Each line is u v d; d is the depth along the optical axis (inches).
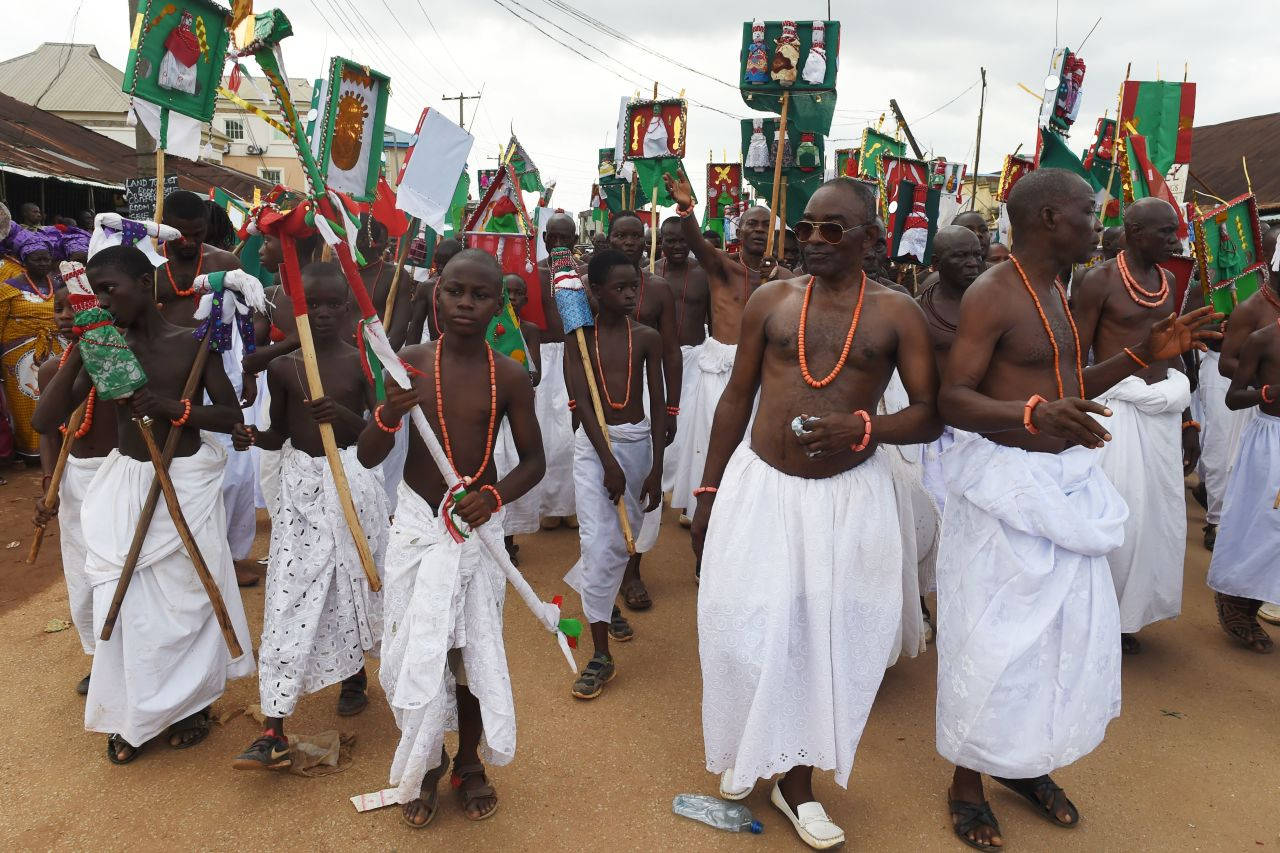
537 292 190.7
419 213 163.0
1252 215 193.9
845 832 124.2
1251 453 187.3
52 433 156.9
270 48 104.3
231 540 210.1
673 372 198.4
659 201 280.8
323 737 142.0
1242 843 123.7
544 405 250.2
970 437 123.3
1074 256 117.8
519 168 284.2
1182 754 146.9
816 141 242.5
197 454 141.8
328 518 141.7
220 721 149.2
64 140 622.5
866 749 146.9
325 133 130.1
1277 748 149.3
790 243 268.7
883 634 120.5
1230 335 194.4
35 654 173.6
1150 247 170.6
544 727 150.8
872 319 117.6
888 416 114.6
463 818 124.9
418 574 114.7
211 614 141.0
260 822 122.7
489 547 118.7
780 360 121.0
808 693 118.6
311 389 130.0
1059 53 245.9
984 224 226.1
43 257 320.2
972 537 121.8
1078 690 117.4
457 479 113.8
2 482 305.0
